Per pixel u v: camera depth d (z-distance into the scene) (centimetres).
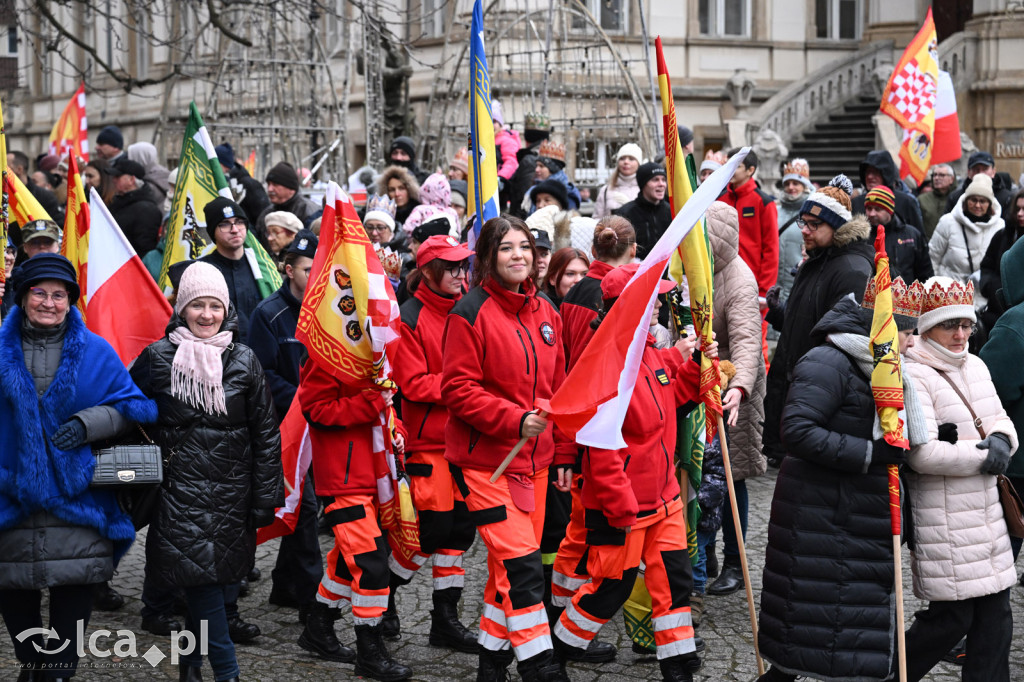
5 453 437
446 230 560
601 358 433
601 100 1614
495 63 1764
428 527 509
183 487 450
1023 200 724
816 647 420
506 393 461
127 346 540
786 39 2188
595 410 432
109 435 440
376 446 504
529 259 462
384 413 503
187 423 452
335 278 491
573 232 716
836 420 421
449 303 521
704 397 481
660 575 461
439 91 1823
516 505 461
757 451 612
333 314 490
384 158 1497
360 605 497
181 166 705
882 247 421
